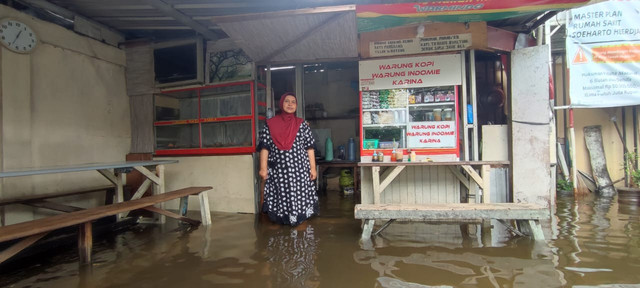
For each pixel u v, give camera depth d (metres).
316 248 2.78
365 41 3.96
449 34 3.80
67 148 3.93
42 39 3.64
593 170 5.39
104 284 2.19
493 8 3.03
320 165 5.52
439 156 3.92
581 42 4.58
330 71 6.49
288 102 3.62
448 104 3.95
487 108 4.88
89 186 4.21
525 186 3.90
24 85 3.45
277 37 3.50
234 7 3.60
